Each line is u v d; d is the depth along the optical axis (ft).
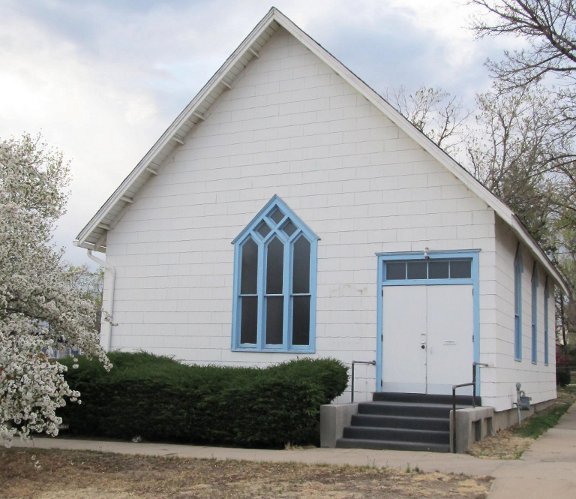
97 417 50.85
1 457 41.50
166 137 62.39
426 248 53.11
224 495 31.04
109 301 64.39
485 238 51.65
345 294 55.42
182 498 30.73
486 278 51.31
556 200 116.16
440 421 45.93
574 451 43.19
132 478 35.42
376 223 55.16
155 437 49.47
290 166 59.06
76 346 39.88
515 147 125.70
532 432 53.11
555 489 30.60
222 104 62.64
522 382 61.62
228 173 61.52
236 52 60.49
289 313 57.31
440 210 53.16
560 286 85.87
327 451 43.65
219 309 60.34
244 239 60.23
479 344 50.90
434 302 52.70
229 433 46.73
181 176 63.46
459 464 37.50
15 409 33.53
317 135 58.34
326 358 51.80
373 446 44.83
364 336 54.34
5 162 36.81
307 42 58.18
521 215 116.98
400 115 54.03
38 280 38.04
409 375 52.60
